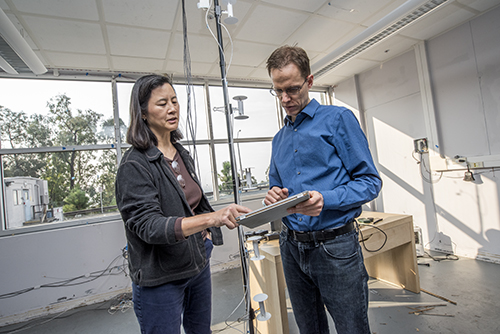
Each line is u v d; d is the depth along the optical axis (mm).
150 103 878
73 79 3133
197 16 2363
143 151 846
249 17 2512
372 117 4117
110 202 3201
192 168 1057
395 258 2445
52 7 2088
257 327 1907
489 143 2826
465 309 1945
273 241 1896
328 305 975
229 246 3551
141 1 2131
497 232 2811
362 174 966
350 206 900
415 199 3584
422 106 3414
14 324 2484
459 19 2887
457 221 3145
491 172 2840
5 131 2840
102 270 2900
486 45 2795
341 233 950
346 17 2641
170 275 815
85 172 3123
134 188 760
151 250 796
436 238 3361
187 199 962
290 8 2439
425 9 2367
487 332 1673
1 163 2785
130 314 2479
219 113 3898
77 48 2680
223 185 3820
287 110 1066
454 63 3072
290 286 1137
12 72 2607
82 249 2850
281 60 977
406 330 1796
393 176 3846
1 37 1998
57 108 3059
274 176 1283
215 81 3867
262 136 4168
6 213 2744
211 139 3773
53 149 2979
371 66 4016
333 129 981
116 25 2396
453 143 3137
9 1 1979
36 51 2664
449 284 2381
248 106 4133
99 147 3174
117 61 3018
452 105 3125
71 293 2752
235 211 761
